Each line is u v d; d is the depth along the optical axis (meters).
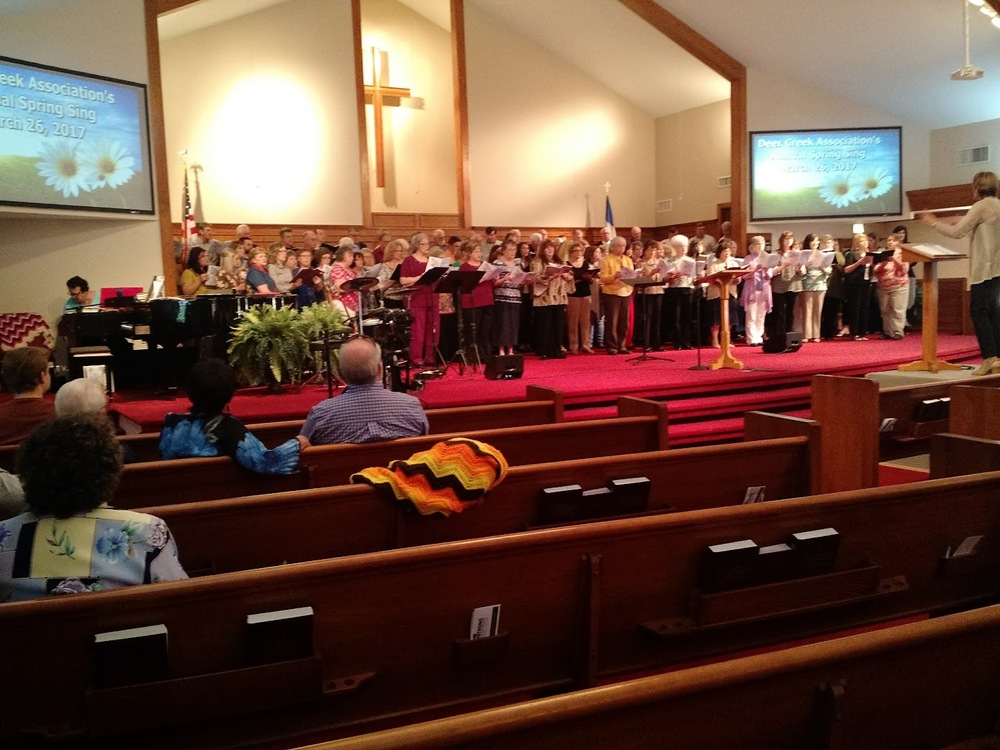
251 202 12.47
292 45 12.60
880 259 10.73
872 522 2.42
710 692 1.35
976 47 10.91
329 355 5.99
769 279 10.16
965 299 11.06
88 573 1.90
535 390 4.75
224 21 12.21
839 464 4.41
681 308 9.97
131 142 8.72
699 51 12.60
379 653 1.89
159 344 6.68
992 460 2.90
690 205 15.01
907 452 4.53
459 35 13.81
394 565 1.86
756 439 3.60
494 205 14.39
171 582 1.73
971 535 2.58
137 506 3.01
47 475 1.91
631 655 2.17
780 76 12.83
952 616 1.55
